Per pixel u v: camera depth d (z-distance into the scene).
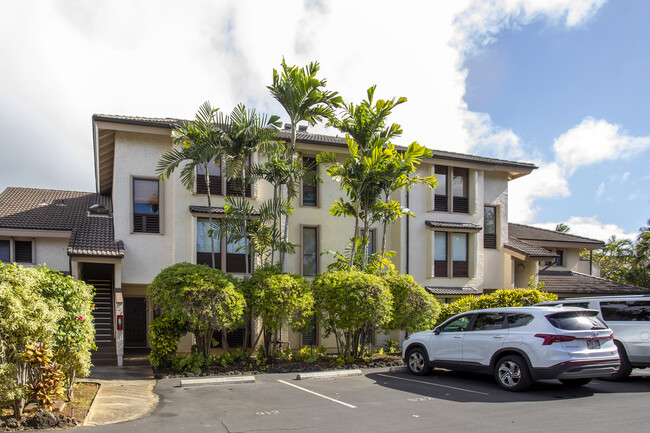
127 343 18.92
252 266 14.97
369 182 15.57
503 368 10.19
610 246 36.44
